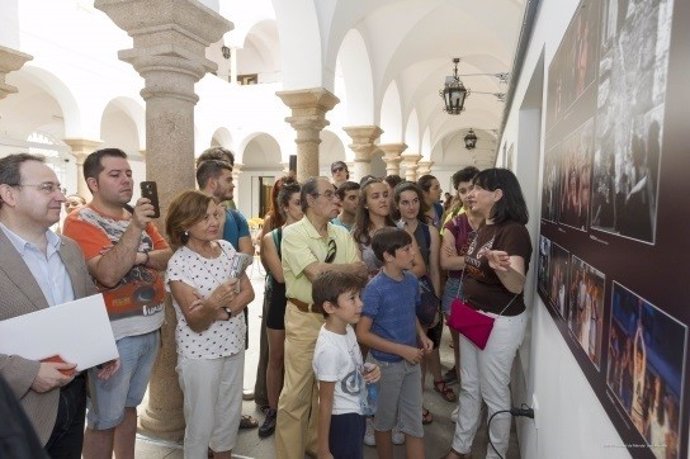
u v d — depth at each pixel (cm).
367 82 812
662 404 76
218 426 260
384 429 261
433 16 789
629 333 93
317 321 268
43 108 1423
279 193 347
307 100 572
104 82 1150
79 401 205
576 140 151
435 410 382
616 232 103
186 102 321
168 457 304
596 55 126
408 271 273
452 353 518
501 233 243
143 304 248
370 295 253
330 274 222
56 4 999
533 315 278
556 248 191
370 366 235
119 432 260
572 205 156
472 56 1015
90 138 1102
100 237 233
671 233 72
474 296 265
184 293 234
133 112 1308
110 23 1161
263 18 1595
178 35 304
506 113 566
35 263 187
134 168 1789
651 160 82
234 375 259
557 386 186
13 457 67
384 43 812
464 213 364
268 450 320
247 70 2053
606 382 110
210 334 242
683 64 69
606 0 117
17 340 165
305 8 554
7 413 69
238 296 249
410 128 1444
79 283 201
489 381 260
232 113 1683
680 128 70
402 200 347
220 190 309
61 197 186
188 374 240
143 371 257
